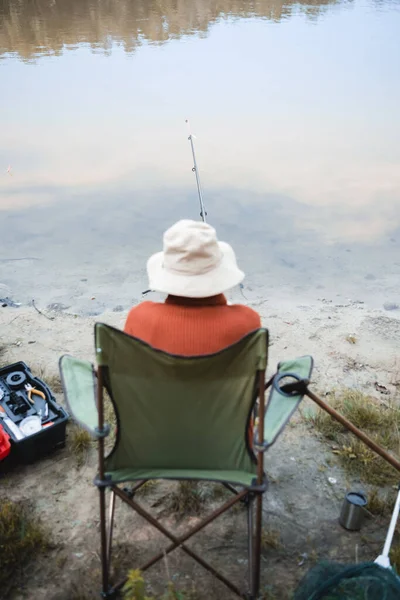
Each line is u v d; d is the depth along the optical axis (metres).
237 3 18.77
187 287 2.12
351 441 3.14
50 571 2.40
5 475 2.88
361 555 2.50
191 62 13.15
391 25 16.80
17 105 10.30
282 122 9.59
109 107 10.23
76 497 2.77
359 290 5.28
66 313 4.68
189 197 6.99
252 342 1.90
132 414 2.06
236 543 2.55
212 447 2.12
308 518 2.69
